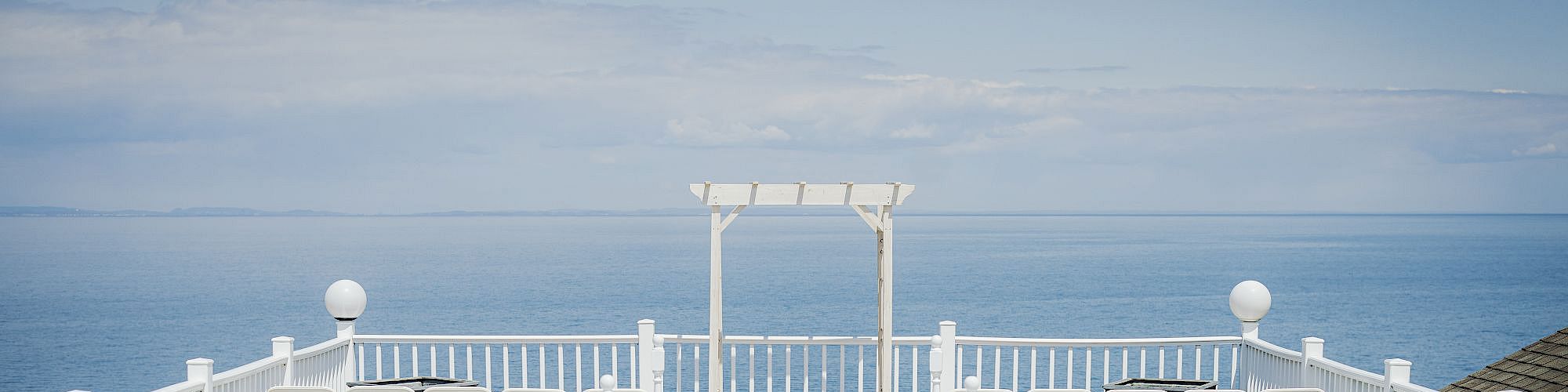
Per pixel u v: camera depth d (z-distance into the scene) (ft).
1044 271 260.01
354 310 31.68
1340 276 266.98
